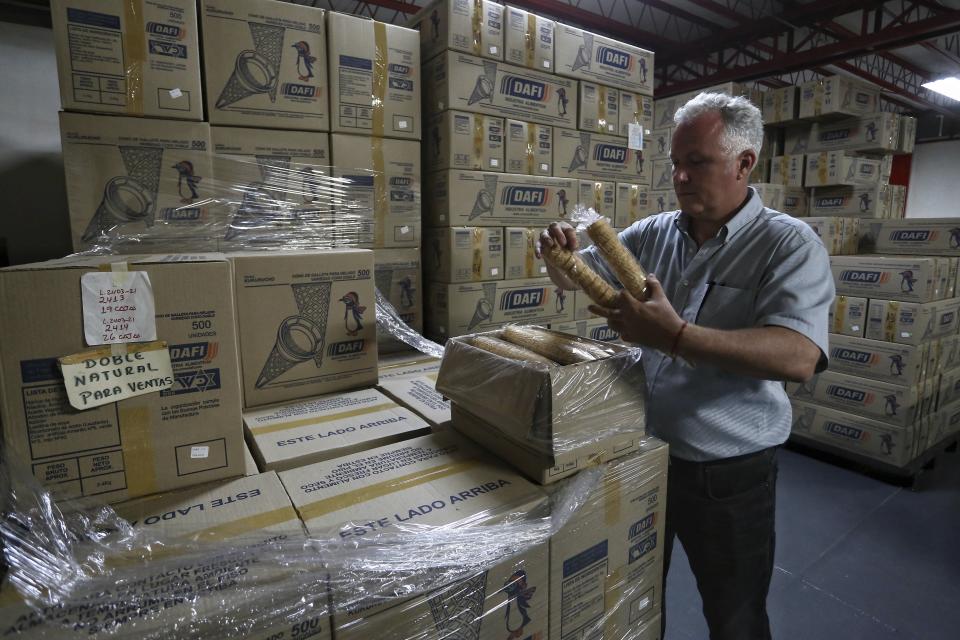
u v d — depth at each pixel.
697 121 1.06
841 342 2.76
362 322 1.25
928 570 1.94
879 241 3.15
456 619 0.70
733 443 1.13
